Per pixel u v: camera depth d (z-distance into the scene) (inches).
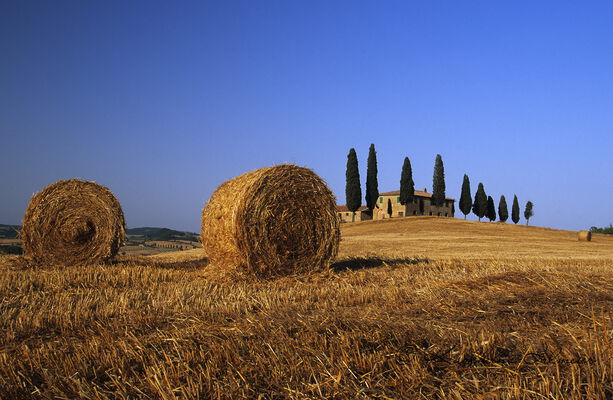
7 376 173.0
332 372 160.7
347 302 311.1
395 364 167.2
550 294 283.4
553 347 177.3
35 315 265.1
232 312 267.7
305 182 486.3
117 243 571.2
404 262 601.3
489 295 291.0
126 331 220.8
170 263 625.0
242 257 452.1
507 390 143.8
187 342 199.6
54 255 548.1
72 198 556.7
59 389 161.6
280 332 207.0
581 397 136.2
